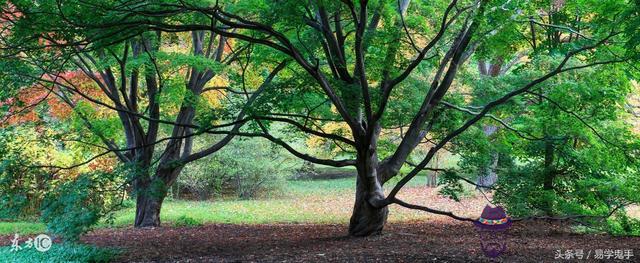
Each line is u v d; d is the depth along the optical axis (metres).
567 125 12.46
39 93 14.89
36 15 8.34
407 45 11.97
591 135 12.43
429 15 12.79
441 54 13.32
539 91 12.84
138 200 15.27
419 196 24.95
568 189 13.36
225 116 10.29
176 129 14.65
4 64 10.13
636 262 8.01
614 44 10.42
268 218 18.89
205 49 16.64
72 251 9.00
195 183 25.80
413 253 8.81
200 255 9.53
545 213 12.93
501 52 12.41
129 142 14.81
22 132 16.14
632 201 12.37
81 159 18.14
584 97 12.13
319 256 8.80
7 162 10.45
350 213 20.81
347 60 12.48
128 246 10.87
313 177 36.12
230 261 8.66
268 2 9.17
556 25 11.44
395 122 13.50
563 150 12.87
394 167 11.94
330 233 13.14
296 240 11.66
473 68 21.67
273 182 27.06
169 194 25.69
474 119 10.13
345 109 10.30
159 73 13.37
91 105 14.99
